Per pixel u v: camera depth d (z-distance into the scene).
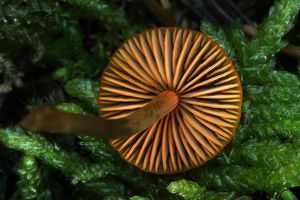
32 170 0.22
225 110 0.21
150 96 0.21
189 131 0.21
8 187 0.24
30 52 0.24
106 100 0.21
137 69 0.21
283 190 0.21
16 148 0.22
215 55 0.20
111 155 0.22
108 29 0.25
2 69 0.24
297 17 0.24
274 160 0.21
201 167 0.22
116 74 0.21
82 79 0.23
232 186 0.22
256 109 0.22
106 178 0.23
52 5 0.24
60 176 0.24
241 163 0.22
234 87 0.20
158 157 0.21
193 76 0.21
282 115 0.22
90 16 0.24
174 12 0.25
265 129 0.22
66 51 0.24
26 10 0.23
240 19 0.24
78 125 0.19
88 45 0.25
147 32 0.21
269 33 0.23
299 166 0.21
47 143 0.22
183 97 0.21
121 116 0.21
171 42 0.21
